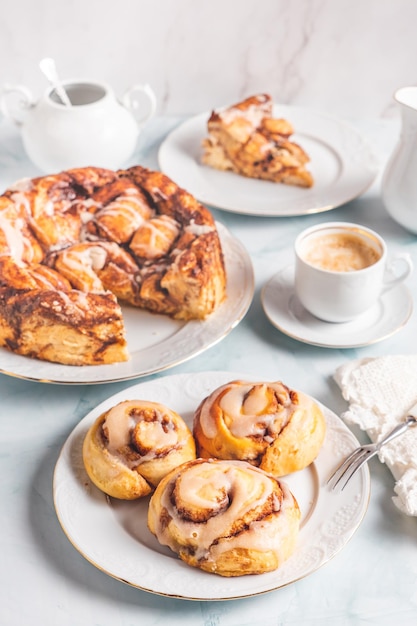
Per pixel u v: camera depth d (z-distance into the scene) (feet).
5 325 3.02
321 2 4.11
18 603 2.43
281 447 2.57
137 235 3.31
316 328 3.13
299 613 2.39
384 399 2.83
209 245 3.21
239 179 3.91
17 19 4.17
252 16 4.17
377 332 3.10
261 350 3.13
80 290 3.15
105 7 4.14
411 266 3.16
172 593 2.33
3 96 3.90
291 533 2.39
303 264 3.05
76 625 2.39
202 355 3.12
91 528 2.50
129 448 2.55
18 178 3.94
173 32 4.23
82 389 3.01
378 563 2.49
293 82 4.40
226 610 2.41
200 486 2.41
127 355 3.03
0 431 2.87
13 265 3.09
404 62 4.30
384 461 2.67
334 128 4.13
